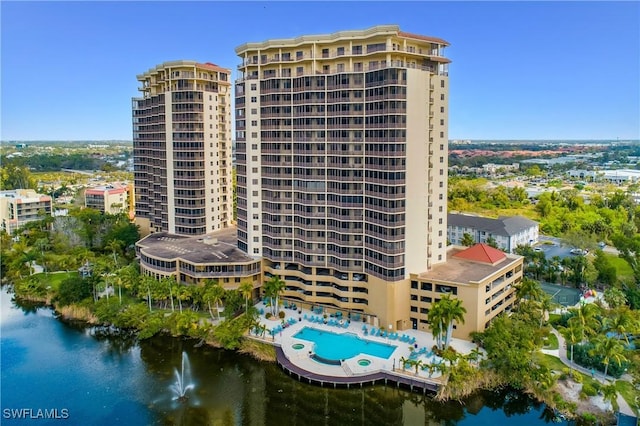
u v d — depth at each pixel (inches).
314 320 4835.1
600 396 3548.2
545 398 3597.4
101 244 7524.6
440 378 3757.4
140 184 7687.0
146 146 7465.6
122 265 6412.4
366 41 4643.2
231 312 4781.0
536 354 4119.1
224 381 3939.5
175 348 4515.3
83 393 3777.1
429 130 4613.7
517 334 3996.1
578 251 7495.1
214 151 6771.7
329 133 4798.2
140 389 3831.2
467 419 3489.2
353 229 4771.2
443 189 4840.1
